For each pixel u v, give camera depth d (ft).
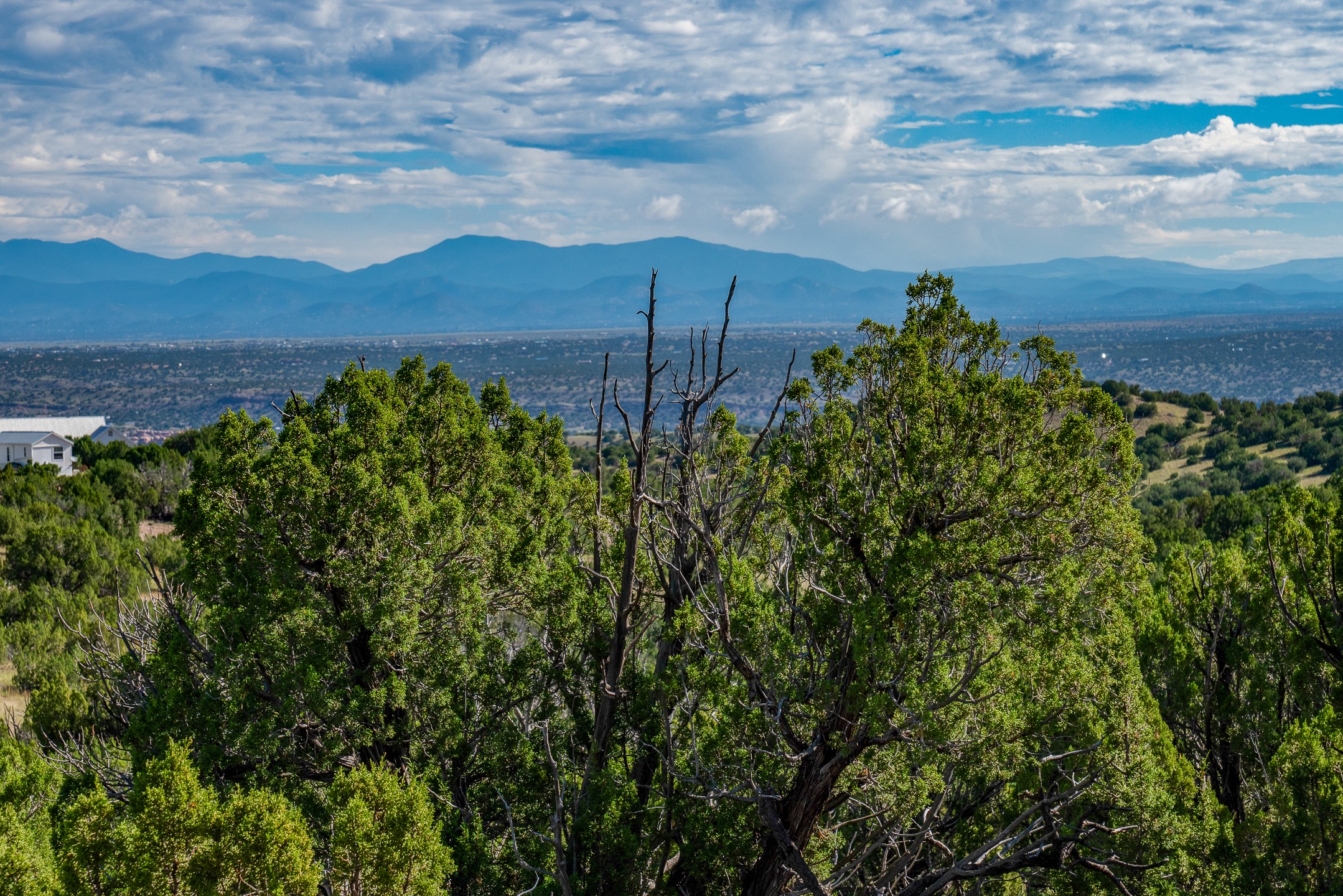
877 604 31.27
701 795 36.52
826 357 36.47
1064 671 34.58
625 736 42.86
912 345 34.14
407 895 25.38
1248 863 36.52
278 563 42.16
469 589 44.11
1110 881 39.37
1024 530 31.73
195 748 40.73
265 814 24.07
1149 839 37.88
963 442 33.32
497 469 50.72
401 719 42.78
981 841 41.91
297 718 39.70
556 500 51.19
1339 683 41.60
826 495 35.27
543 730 42.86
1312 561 41.98
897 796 34.73
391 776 26.53
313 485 43.06
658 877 37.70
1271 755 44.21
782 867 36.68
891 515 34.63
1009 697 33.17
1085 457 32.14
